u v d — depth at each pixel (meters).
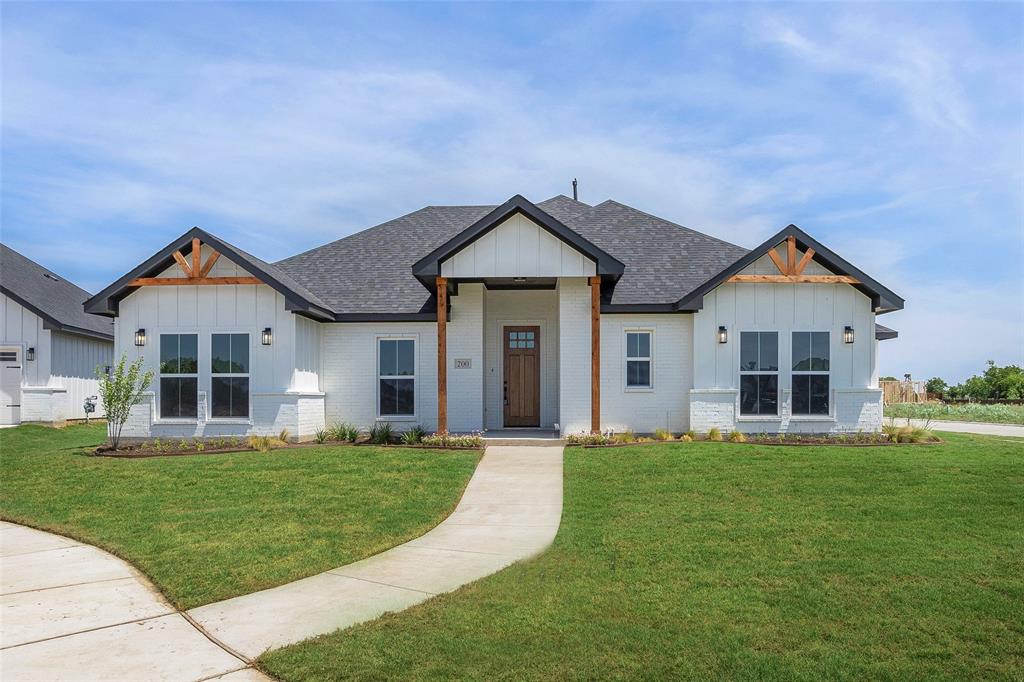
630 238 21.25
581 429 18.05
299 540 8.82
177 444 16.52
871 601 6.52
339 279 20.41
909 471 12.25
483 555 8.29
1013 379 42.81
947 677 5.15
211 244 17.06
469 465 13.68
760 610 6.32
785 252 17.83
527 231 16.75
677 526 9.16
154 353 17.50
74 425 23.86
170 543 8.69
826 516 9.53
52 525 9.76
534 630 5.96
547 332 20.14
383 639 5.79
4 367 23.02
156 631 6.06
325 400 19.03
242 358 17.39
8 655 5.58
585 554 8.09
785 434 17.52
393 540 8.92
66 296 25.98
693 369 17.77
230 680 5.14
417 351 19.03
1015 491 10.77
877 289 17.17
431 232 22.69
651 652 5.54
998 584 6.90
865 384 17.61
